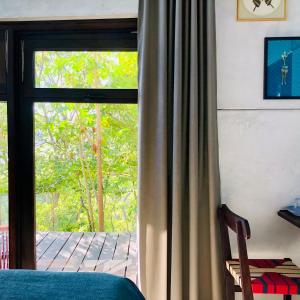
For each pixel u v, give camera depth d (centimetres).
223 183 197
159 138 183
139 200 186
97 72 212
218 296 181
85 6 198
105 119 215
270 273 157
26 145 214
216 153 184
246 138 196
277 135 195
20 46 211
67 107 215
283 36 193
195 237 180
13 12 200
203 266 189
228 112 196
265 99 194
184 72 184
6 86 209
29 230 218
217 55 195
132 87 210
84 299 101
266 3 193
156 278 186
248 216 197
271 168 196
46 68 212
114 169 217
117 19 204
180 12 180
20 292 104
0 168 217
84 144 217
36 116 215
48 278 115
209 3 181
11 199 211
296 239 196
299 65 192
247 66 195
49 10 199
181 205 182
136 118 212
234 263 168
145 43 184
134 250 219
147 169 188
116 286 111
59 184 220
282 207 196
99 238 224
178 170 179
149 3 186
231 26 195
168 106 187
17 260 214
